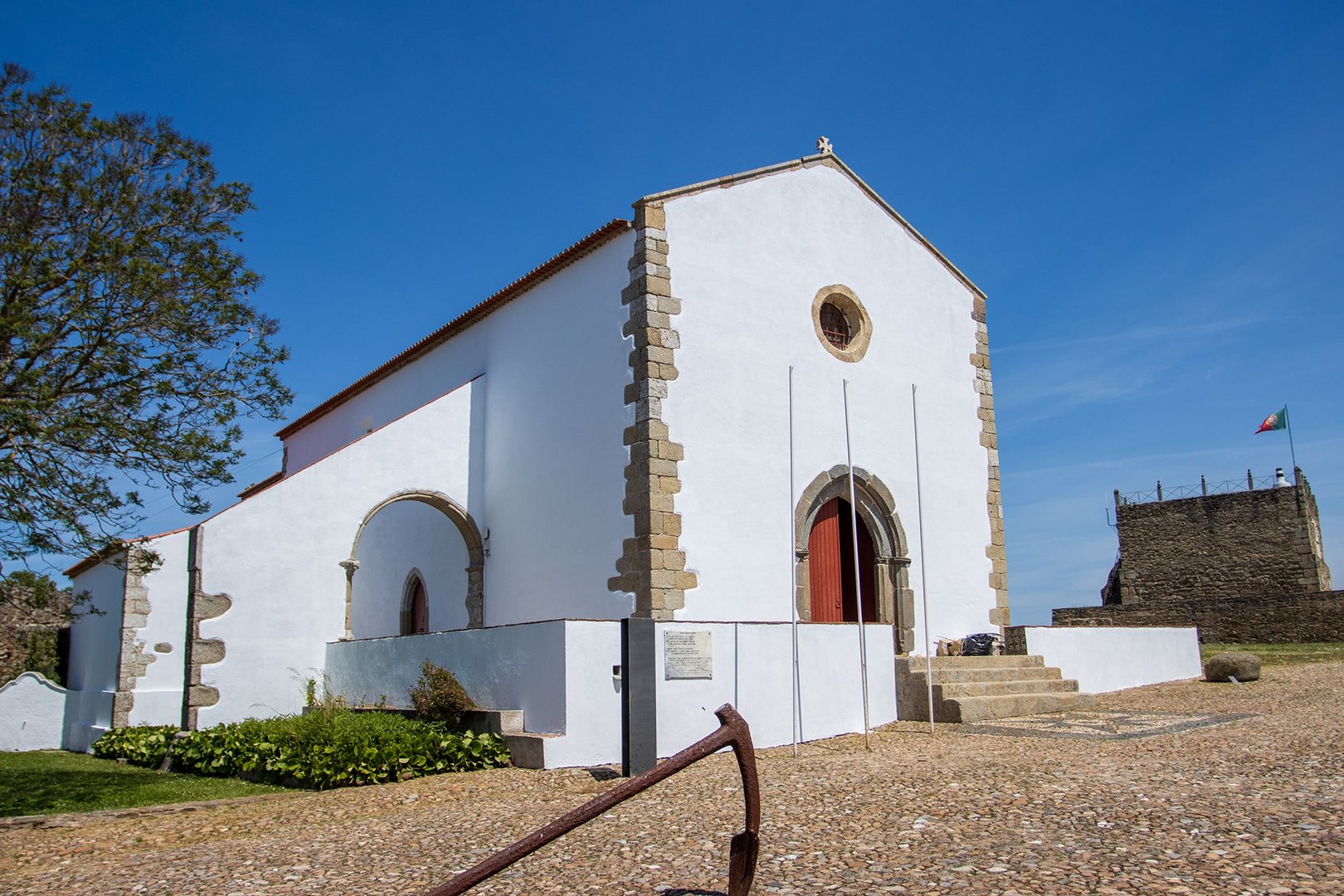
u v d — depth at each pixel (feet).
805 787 28.25
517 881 19.63
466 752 37.19
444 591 67.56
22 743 61.62
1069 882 16.94
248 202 44.16
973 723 44.34
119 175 41.39
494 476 62.49
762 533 53.36
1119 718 43.57
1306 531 123.95
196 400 42.04
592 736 37.01
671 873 19.34
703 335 53.06
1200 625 102.47
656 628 37.68
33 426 36.32
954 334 67.46
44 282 39.17
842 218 62.18
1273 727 36.35
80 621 68.08
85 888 21.56
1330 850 17.84
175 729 50.16
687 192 54.13
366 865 21.97
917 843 20.31
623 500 51.03
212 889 20.76
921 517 45.55
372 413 81.20
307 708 50.44
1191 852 18.29
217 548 52.01
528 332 61.16
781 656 42.04
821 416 57.62
